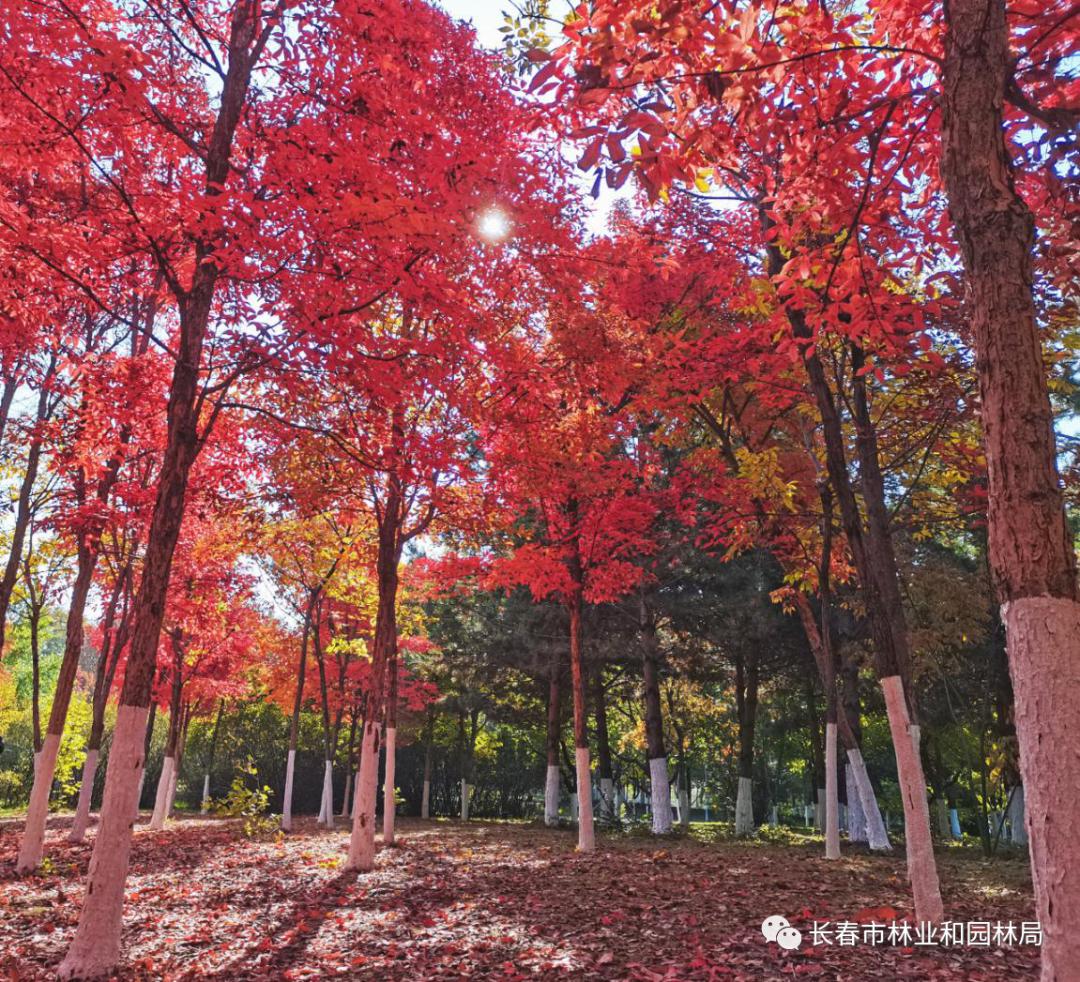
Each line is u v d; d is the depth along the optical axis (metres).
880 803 31.14
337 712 27.05
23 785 33.94
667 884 9.59
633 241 11.84
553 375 10.42
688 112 4.44
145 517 11.95
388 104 6.71
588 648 21.95
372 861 11.26
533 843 15.77
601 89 3.62
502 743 37.91
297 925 7.65
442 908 8.41
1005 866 12.06
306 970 6.07
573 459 11.21
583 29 4.23
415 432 8.39
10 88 5.90
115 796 6.09
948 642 17.81
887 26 4.97
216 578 17.33
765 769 33.59
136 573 16.33
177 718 21.08
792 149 5.23
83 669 38.94
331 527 17.23
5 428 12.90
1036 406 2.73
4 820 22.19
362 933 7.29
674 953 6.21
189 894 9.42
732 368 11.09
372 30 6.68
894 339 5.93
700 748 39.00
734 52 3.79
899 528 13.87
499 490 12.49
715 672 23.80
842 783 25.70
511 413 10.04
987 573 17.91
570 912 7.96
